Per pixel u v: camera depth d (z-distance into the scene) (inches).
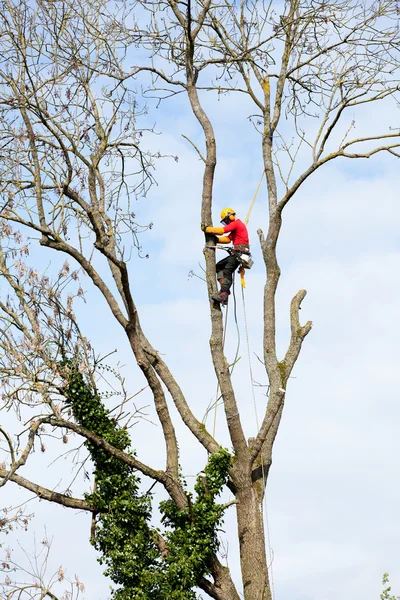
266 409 848.9
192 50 868.6
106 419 781.3
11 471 679.7
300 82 904.9
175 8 868.0
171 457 802.2
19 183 742.5
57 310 735.1
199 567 776.9
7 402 688.4
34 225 725.3
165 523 792.9
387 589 788.6
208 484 797.9
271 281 896.9
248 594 798.5
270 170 911.0
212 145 832.3
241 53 866.1
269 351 877.2
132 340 796.0
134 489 781.3
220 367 822.5
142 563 770.8
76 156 748.6
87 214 741.3
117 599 762.2
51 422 724.7
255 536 807.7
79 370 756.0
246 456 819.4
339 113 833.5
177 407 844.0
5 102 733.9
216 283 818.2
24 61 711.7
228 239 808.9
